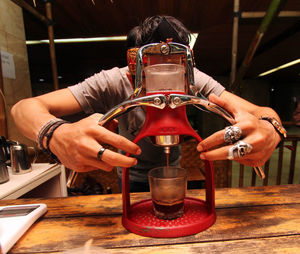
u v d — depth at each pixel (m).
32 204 0.54
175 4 1.37
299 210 0.51
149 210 0.51
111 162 0.38
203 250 0.38
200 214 0.48
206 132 5.12
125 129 0.86
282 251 0.37
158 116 0.41
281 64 4.07
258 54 3.10
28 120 0.53
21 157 1.00
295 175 2.86
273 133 0.45
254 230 0.43
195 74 0.82
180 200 0.46
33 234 0.44
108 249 0.39
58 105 0.72
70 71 3.57
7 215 0.48
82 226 0.47
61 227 0.47
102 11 1.42
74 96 0.77
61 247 0.40
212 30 1.94
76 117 1.67
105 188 1.91
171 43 0.42
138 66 0.42
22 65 1.49
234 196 0.59
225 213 0.50
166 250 0.38
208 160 0.43
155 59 0.44
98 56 2.76
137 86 0.42
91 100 0.80
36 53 2.50
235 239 0.41
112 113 0.39
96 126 0.39
